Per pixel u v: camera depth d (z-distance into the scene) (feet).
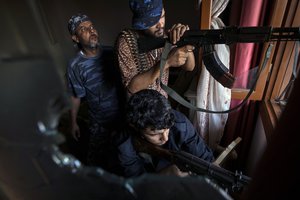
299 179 0.80
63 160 0.82
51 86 0.69
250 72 3.98
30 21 0.65
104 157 4.12
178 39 2.61
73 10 7.23
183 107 4.86
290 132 0.80
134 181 0.90
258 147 4.40
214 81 3.94
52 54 0.67
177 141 2.84
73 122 4.42
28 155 0.82
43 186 0.93
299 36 2.15
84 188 0.92
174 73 5.90
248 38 2.30
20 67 0.67
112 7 7.39
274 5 3.23
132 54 3.21
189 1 6.69
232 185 1.80
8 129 0.75
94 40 3.96
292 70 3.57
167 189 0.95
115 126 4.44
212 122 4.39
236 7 3.65
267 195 0.91
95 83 4.16
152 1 2.73
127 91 3.39
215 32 2.45
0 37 0.65
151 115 2.40
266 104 3.98
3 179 0.93
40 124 0.74
